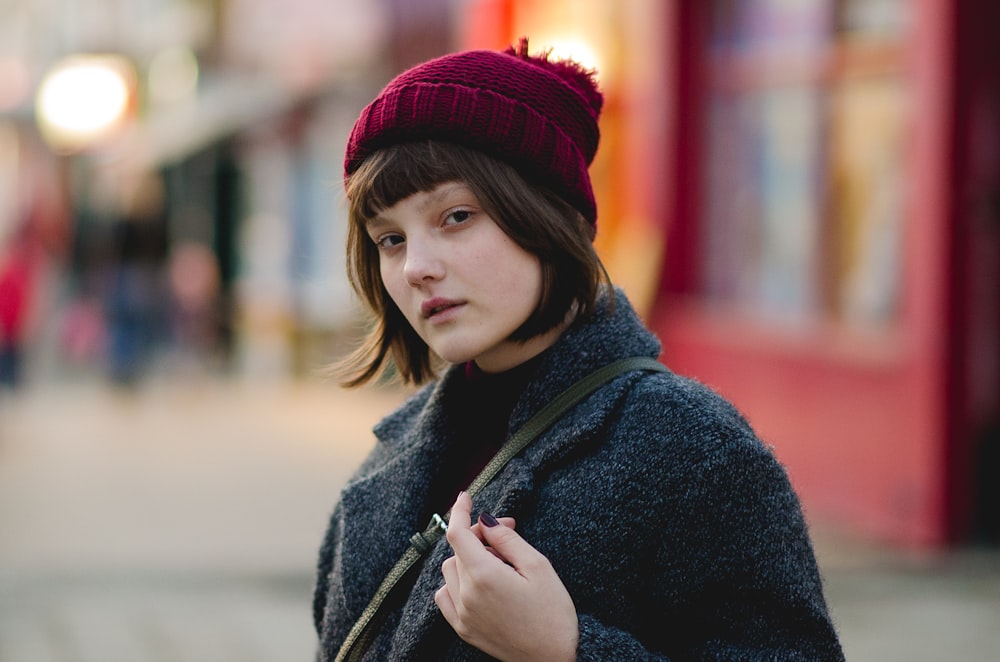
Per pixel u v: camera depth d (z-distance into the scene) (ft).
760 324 27.22
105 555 23.21
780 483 5.70
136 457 34.55
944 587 20.29
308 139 52.19
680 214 29.78
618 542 5.57
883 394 23.24
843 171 25.00
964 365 22.03
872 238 24.13
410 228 5.86
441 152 5.74
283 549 23.93
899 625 18.40
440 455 6.41
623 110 31.83
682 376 6.04
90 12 81.97
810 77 25.95
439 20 41.75
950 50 21.81
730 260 28.76
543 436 5.89
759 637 5.56
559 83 5.96
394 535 6.26
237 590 20.92
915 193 22.52
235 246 59.98
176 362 51.24
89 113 54.39
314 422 42.29
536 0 35.14
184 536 24.89
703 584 5.57
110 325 49.70
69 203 81.41
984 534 22.72
